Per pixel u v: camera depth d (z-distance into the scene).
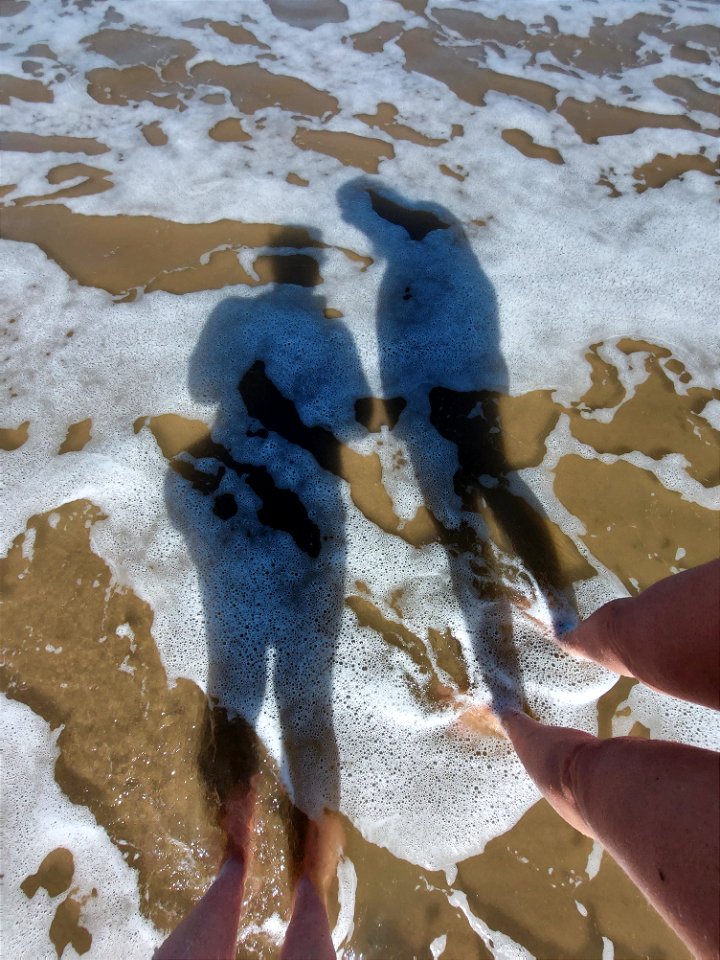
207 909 0.99
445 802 1.19
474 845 1.17
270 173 1.92
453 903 1.14
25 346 1.59
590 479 1.45
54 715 1.24
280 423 1.51
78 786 1.19
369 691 1.26
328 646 1.29
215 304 1.66
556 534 1.39
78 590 1.33
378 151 1.98
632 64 2.26
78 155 1.95
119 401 1.53
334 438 1.50
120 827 1.17
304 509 1.42
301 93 2.14
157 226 1.79
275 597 1.33
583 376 1.58
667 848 0.69
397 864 1.16
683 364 1.60
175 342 1.60
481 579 1.35
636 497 1.43
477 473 1.46
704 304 1.69
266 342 1.61
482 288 1.70
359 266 1.73
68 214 1.80
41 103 2.08
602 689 1.26
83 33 2.30
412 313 1.66
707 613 0.80
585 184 1.92
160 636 1.30
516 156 1.98
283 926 1.13
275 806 1.18
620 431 1.50
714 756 0.71
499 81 2.19
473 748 1.22
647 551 1.38
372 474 1.46
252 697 1.25
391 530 1.40
